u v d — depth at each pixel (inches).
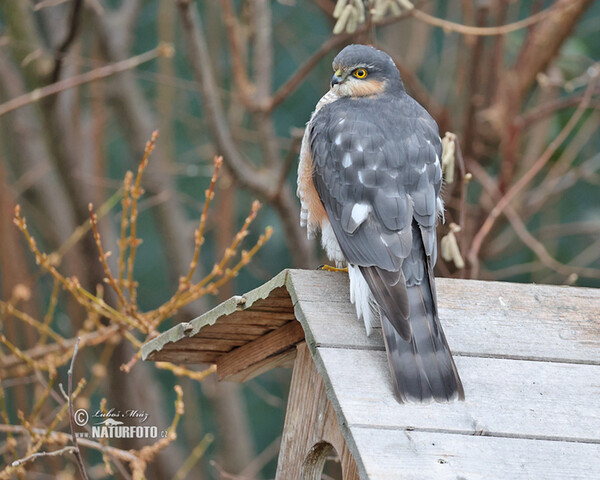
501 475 228.7
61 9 487.5
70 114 495.8
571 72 539.8
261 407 665.6
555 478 231.0
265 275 575.2
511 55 590.9
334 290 264.4
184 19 450.9
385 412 234.7
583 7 482.3
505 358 259.6
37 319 530.9
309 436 286.4
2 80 539.8
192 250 560.7
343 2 346.3
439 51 641.6
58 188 550.0
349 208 271.7
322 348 248.1
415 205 268.2
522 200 537.3
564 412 247.1
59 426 481.7
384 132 283.6
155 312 378.3
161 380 659.4
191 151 624.7
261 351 315.0
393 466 224.2
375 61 313.7
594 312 277.3
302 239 498.6
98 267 504.4
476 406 243.1
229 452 562.6
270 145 499.5
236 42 486.3
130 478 408.2
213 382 560.1
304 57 620.4
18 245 528.4
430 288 253.6
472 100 483.5
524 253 642.2
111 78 532.4
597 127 585.9
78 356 517.7
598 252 586.9
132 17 532.4
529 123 490.6
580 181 634.2
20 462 287.6
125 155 665.6
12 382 428.8
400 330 242.8
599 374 259.9
